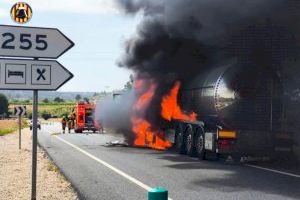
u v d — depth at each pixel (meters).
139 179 11.45
